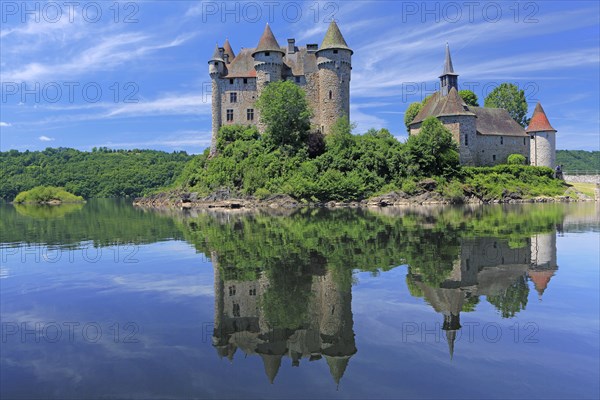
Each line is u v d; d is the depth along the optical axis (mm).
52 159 166625
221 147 73875
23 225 37188
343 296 12297
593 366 7844
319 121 76812
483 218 34750
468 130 70875
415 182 62469
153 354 8625
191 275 15391
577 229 26438
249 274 15219
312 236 24547
